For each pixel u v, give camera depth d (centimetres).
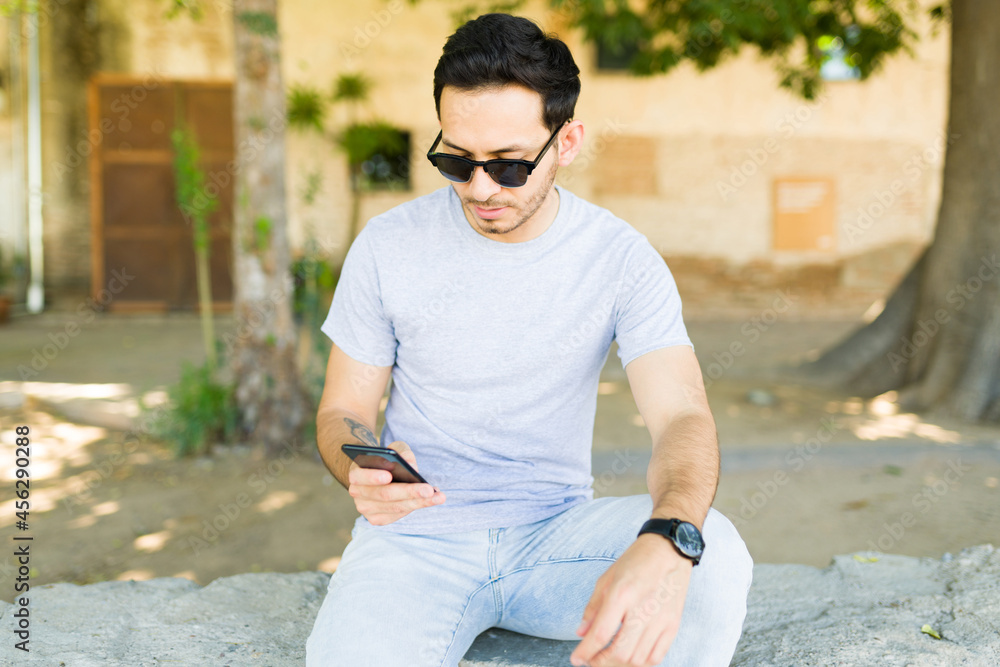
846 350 685
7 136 1171
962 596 199
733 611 132
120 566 353
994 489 425
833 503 414
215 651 176
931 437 511
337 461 144
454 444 159
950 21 591
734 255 1240
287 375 513
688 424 141
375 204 1188
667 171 1223
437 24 1170
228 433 513
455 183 151
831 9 673
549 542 152
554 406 159
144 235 1173
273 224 509
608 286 157
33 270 1182
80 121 1193
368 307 164
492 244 157
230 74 1186
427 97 1178
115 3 1166
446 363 158
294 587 211
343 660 129
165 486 454
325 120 1159
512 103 142
